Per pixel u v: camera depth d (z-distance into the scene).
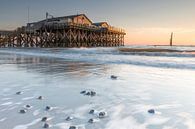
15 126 3.40
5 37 50.03
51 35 43.34
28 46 47.84
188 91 6.09
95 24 52.12
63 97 5.30
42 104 4.68
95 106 4.58
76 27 41.03
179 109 4.43
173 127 3.45
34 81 7.46
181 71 10.20
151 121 3.71
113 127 3.42
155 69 10.91
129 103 4.84
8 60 16.02
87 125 3.48
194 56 18.59
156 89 6.31
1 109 4.27
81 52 25.38
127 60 14.86
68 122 3.60
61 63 13.88
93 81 7.56
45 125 3.37
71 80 7.71
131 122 3.65
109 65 12.73
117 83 7.21
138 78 8.27
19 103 4.72
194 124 3.58
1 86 6.59
